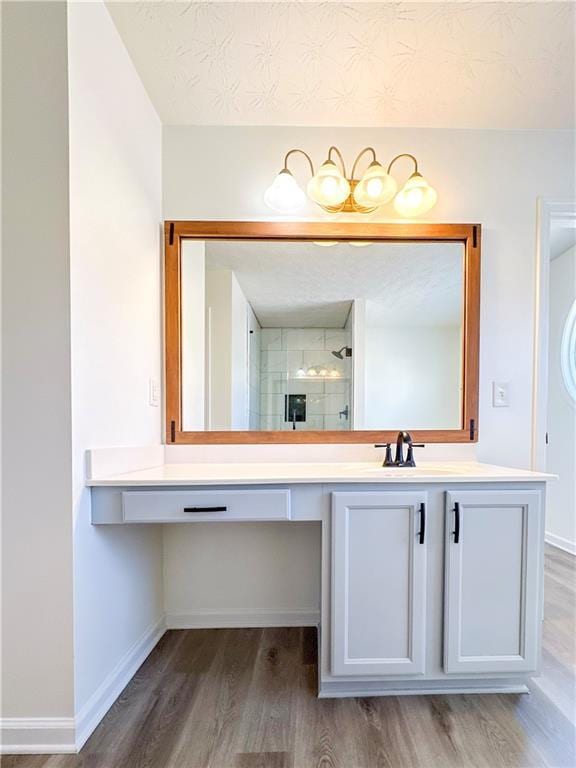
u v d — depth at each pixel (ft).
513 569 4.35
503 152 5.96
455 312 5.94
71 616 3.69
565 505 9.39
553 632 5.59
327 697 4.34
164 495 4.17
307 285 6.03
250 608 5.96
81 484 3.84
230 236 5.86
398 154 5.90
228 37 4.43
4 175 3.62
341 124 5.83
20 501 3.67
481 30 4.33
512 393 5.95
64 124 3.60
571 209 5.95
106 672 4.26
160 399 5.75
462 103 5.40
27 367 3.65
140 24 4.30
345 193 5.24
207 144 5.86
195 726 3.94
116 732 3.87
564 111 5.57
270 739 3.78
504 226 5.96
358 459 5.90
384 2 4.04
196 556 5.94
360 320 6.00
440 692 4.41
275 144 5.88
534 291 5.97
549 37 4.41
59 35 3.58
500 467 5.40
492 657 4.33
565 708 4.18
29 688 3.67
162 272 5.79
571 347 9.49
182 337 5.90
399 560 4.29
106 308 4.29
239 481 4.23
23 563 3.67
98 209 4.12
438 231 5.84
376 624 4.29
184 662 5.03
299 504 4.33
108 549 4.35
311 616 5.96
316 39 4.44
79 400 3.79
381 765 3.51
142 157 5.18
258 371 6.00
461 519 4.30
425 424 5.94
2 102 3.61
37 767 3.50
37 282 3.63
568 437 9.38
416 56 4.64
